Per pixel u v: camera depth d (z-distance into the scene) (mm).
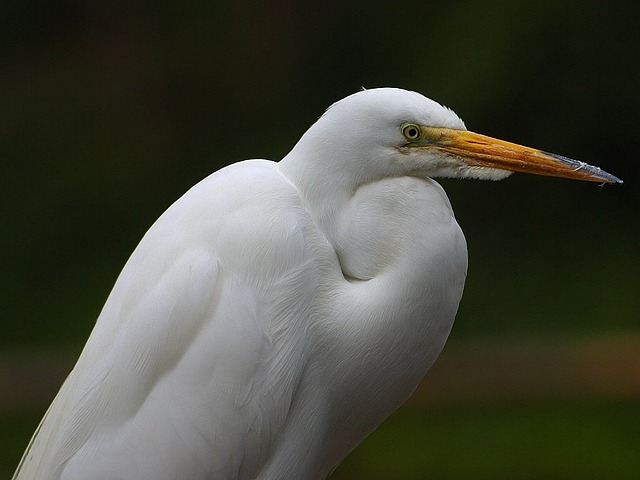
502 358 10906
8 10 18250
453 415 10617
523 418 10422
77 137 16906
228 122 16781
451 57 15141
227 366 3775
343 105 4043
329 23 17203
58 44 18375
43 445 3988
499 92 14477
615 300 12680
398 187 4020
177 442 3746
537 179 14289
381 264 4016
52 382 10977
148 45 17906
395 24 16547
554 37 14492
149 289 3887
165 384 3783
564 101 14391
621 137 14312
